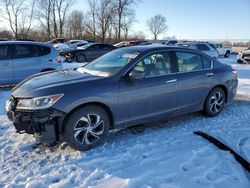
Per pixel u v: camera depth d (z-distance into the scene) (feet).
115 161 12.23
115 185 10.37
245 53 64.23
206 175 11.12
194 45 62.28
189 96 16.92
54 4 180.55
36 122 12.17
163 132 15.78
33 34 189.37
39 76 15.10
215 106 18.70
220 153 12.99
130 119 14.55
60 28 185.47
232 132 15.76
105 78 13.76
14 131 15.92
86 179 10.84
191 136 15.15
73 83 13.05
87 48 64.49
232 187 10.34
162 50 15.90
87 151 13.29
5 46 27.02
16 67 27.32
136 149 13.44
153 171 11.34
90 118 13.32
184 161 12.19
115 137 15.02
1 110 20.12
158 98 15.30
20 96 12.69
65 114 12.48
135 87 14.32
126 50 16.15
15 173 11.39
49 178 10.94
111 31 179.52
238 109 20.79
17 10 178.81
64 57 65.67
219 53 89.66
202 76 17.46
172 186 10.26
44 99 12.17
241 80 35.70
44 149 13.55
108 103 13.51
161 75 15.52
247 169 11.71
